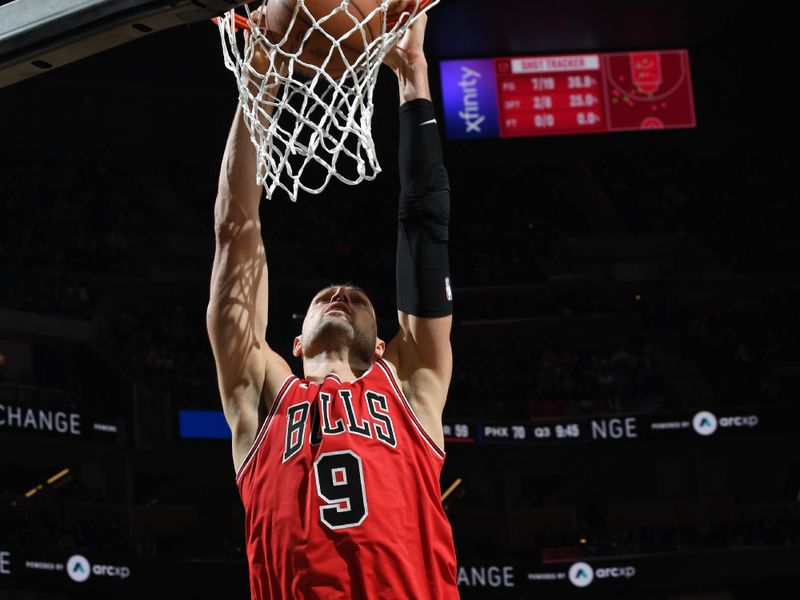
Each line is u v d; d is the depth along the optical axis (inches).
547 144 914.7
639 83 911.7
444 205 113.3
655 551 746.2
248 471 104.7
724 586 741.9
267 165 116.4
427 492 102.4
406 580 96.3
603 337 893.2
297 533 97.7
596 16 856.9
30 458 716.7
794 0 845.2
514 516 815.1
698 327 870.4
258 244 115.3
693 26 884.6
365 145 119.3
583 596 731.4
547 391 839.7
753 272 907.4
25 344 770.8
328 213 947.3
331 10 119.3
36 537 649.0
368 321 114.0
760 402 792.9
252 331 111.9
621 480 871.1
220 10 118.5
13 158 868.0
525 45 895.1
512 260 930.7
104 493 749.9
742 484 848.9
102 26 121.6
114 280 829.8
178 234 890.1
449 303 111.1
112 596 654.5
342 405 104.0
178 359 807.7
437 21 846.5
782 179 949.8
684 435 782.5
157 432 750.5
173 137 927.7
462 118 898.7
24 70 130.5
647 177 962.7
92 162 900.0
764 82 923.4
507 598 722.2
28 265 799.1
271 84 123.0
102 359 768.9
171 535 722.8
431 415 107.9
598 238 932.6
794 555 732.7
